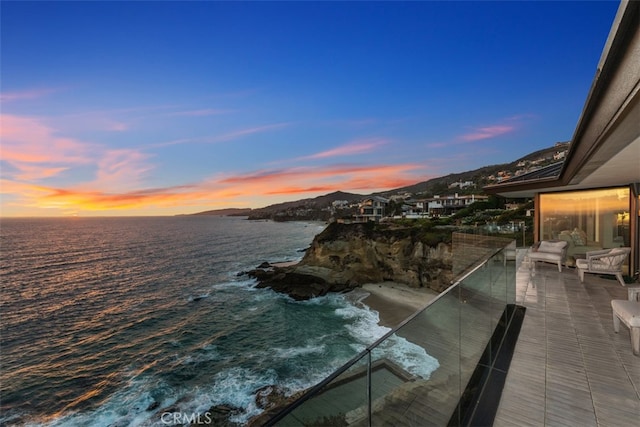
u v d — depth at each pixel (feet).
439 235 77.77
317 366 39.68
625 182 22.68
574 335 13.43
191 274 99.14
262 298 72.08
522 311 16.67
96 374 40.40
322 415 4.27
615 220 24.86
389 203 217.97
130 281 91.61
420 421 6.67
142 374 39.68
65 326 57.62
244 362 41.27
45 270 109.50
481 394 9.39
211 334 51.70
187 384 36.63
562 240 29.12
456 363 8.50
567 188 27.35
